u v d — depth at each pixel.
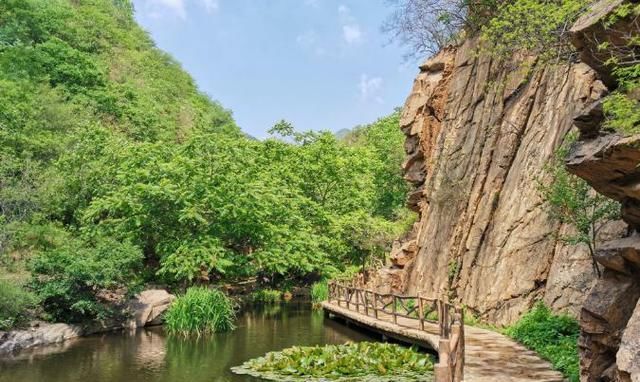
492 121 17.86
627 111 6.33
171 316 17.09
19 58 35.53
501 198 16.25
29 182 21.09
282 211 24.77
